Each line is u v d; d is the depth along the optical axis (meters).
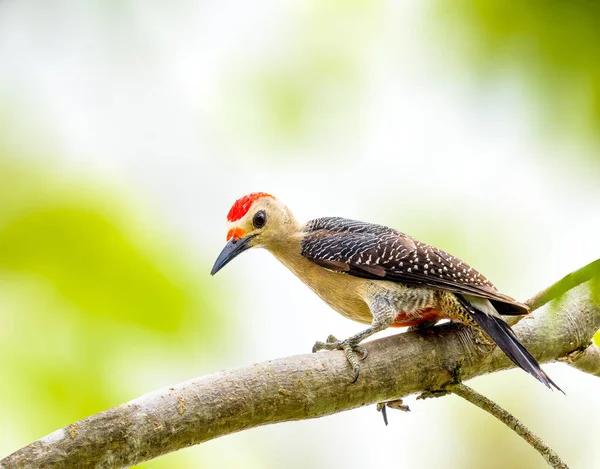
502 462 14.42
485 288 9.61
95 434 7.30
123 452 7.38
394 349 9.04
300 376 8.36
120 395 11.62
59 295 11.72
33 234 11.82
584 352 10.14
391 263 10.30
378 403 9.94
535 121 6.54
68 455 7.16
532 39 6.37
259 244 11.72
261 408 8.05
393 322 10.56
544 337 9.88
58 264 11.79
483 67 6.93
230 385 7.96
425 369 9.05
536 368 8.84
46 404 11.44
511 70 6.69
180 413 7.67
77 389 11.51
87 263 11.93
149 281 12.11
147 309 12.04
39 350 11.56
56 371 11.53
